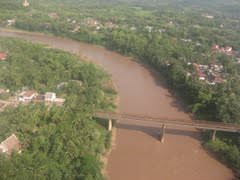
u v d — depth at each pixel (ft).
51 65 611.06
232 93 536.01
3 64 597.52
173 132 465.06
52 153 349.82
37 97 496.23
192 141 447.42
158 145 434.30
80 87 536.42
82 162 344.90
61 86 540.52
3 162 315.99
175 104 547.49
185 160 409.69
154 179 372.58
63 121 403.34
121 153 411.75
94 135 401.29
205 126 439.63
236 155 404.77
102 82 604.90
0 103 461.37
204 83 573.33
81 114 424.05
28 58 647.56
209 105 506.89
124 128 465.47
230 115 465.47
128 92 584.81
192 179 377.71
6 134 367.45
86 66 633.61
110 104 517.55
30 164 322.96
